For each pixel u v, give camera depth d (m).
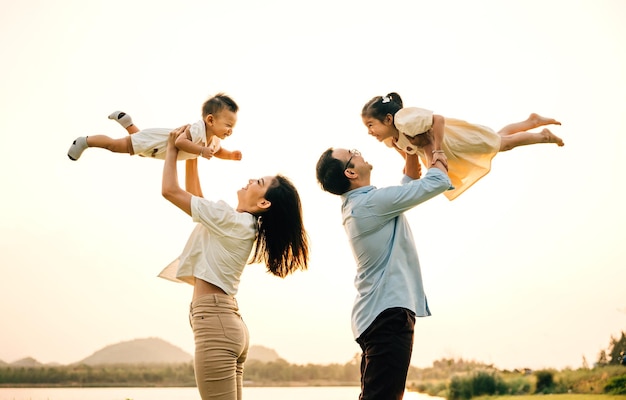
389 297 3.37
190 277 3.69
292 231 3.85
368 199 3.48
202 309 3.48
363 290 3.51
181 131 3.87
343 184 3.69
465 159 4.02
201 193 4.09
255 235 3.70
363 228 3.47
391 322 3.34
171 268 3.79
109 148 4.15
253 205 3.78
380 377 3.31
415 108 3.73
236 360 3.56
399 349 3.32
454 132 3.96
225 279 3.52
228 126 4.25
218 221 3.48
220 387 3.43
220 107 4.22
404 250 3.51
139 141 4.10
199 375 3.45
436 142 3.63
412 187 3.43
